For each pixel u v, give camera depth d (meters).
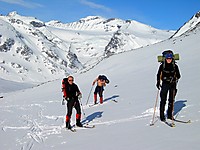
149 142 6.13
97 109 13.42
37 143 8.43
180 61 25.53
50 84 45.78
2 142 8.89
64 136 8.82
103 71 40.06
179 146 5.47
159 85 8.07
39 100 24.67
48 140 8.62
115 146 6.41
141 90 17.27
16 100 29.80
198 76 16.33
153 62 32.12
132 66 34.78
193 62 23.00
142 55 39.06
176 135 6.27
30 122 12.47
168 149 5.43
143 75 26.03
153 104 11.27
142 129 7.41
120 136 7.21
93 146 6.79
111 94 18.88
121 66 37.91
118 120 9.57
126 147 6.15
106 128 8.66
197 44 30.64
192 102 9.64
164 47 37.44
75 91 9.88
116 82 26.19
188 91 12.28
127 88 20.11
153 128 7.29
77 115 9.77
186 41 34.66
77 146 7.13
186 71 19.70
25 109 18.02
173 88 7.97
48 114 14.69
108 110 12.41
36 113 15.52
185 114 8.20
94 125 9.64
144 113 9.81
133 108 11.34
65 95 9.70
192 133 6.20
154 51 37.97
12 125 11.91
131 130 7.59
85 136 8.21
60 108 17.09
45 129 10.46
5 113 16.23
